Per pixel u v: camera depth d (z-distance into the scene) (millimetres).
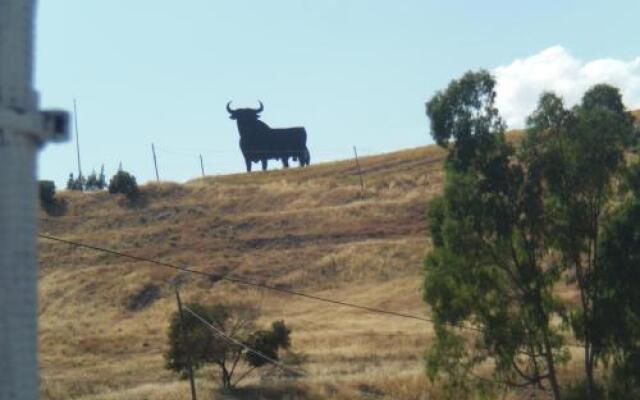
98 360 185375
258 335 157000
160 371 169625
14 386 29078
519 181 111938
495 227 111812
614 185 114188
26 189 29891
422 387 139000
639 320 109375
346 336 188375
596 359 113562
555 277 113750
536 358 120188
